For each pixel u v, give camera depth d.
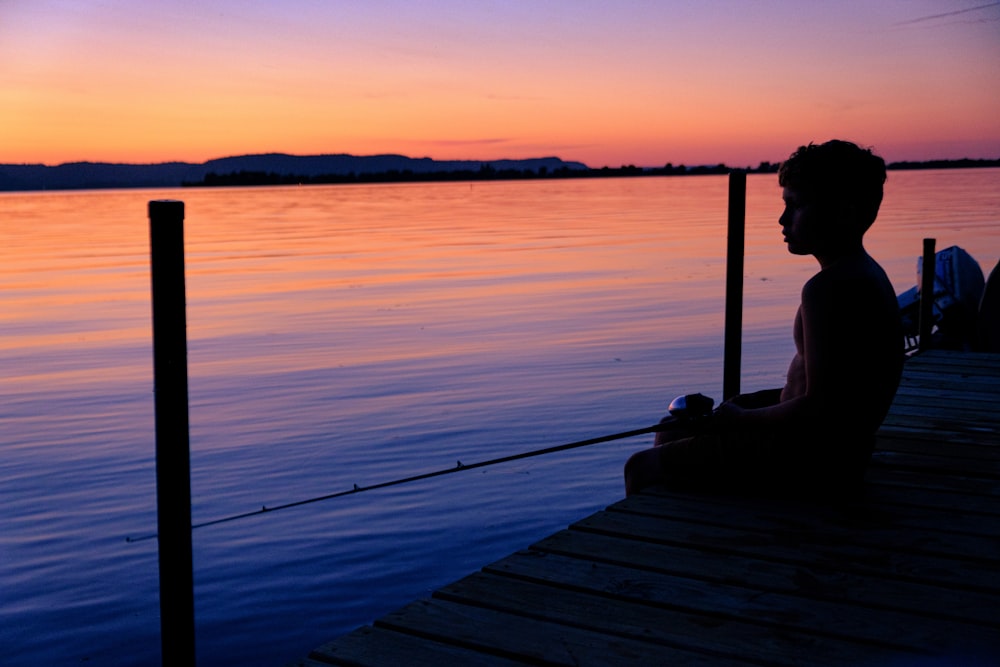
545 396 8.98
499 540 5.28
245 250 32.12
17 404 8.98
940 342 8.85
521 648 2.22
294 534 5.38
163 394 2.15
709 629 2.32
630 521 3.08
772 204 72.94
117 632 4.20
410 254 28.83
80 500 6.04
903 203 62.41
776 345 11.76
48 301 18.11
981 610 2.42
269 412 8.41
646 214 58.00
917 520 3.09
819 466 3.08
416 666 2.14
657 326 13.53
